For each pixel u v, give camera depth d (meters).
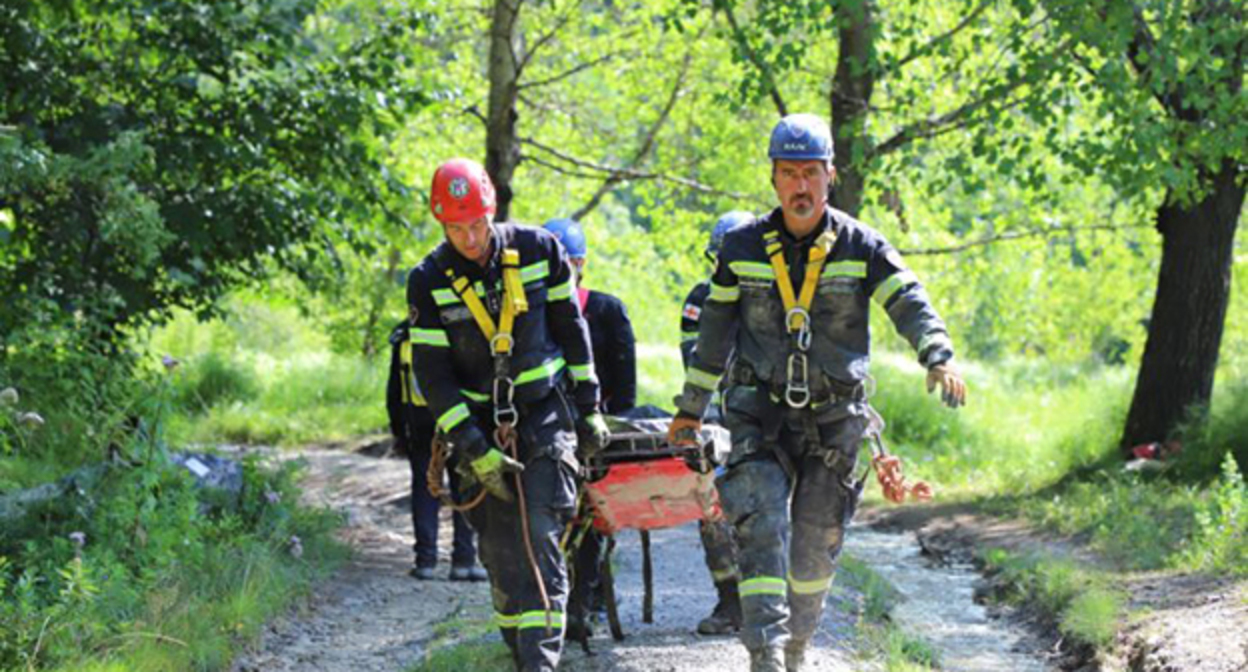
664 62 25.09
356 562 12.03
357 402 27.31
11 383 11.18
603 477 7.38
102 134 13.59
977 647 9.56
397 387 11.45
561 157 23.47
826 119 25.78
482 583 11.51
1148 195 17.11
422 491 11.55
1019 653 9.42
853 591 10.56
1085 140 16.64
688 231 25.84
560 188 27.31
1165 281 17.95
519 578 6.70
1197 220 17.67
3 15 13.52
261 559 10.02
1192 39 15.50
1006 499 16.31
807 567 6.38
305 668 8.40
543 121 26.66
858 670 7.91
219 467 12.02
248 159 14.02
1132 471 16.38
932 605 11.23
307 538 11.95
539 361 6.69
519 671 6.59
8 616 7.63
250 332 37.91
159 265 13.95
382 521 15.35
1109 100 15.91
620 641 8.38
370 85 15.09
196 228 13.75
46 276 12.83
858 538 15.27
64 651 7.50
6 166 11.10
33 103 13.53
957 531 14.77
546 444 6.66
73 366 11.88
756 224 6.23
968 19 17.94
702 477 7.37
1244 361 28.69
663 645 8.17
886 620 9.72
